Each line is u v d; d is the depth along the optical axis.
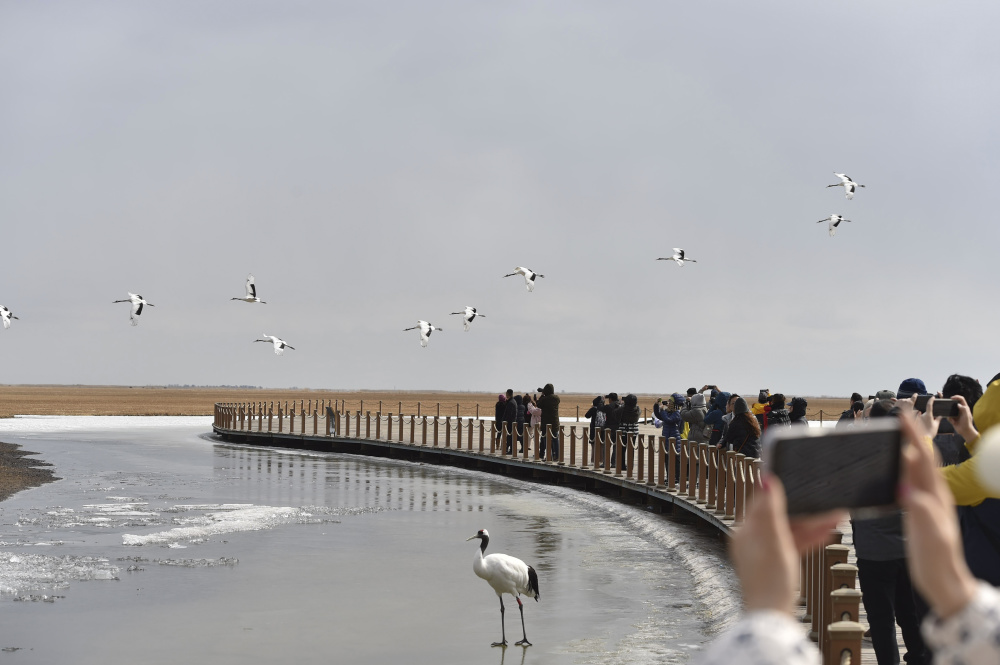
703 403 21.16
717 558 16.05
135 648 11.45
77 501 24.86
